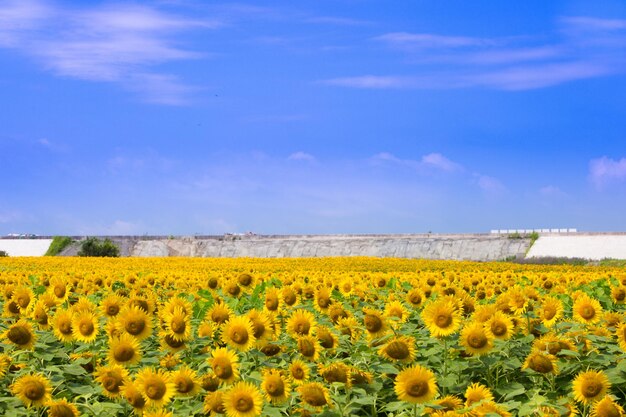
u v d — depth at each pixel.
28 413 5.34
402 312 7.23
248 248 88.38
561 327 7.19
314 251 86.00
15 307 7.95
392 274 15.28
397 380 4.65
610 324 7.77
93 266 25.03
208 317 7.15
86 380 6.32
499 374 6.48
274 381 4.98
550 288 12.20
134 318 6.36
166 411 5.14
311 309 8.94
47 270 21.06
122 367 5.61
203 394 5.35
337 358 6.50
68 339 6.68
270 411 4.80
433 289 10.99
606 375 5.84
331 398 4.95
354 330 7.07
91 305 7.57
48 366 6.04
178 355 6.55
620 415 5.09
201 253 88.06
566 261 42.78
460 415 4.43
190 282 13.34
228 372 5.19
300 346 6.02
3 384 5.94
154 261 31.89
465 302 7.55
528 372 6.06
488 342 5.89
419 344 6.81
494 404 4.61
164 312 6.59
